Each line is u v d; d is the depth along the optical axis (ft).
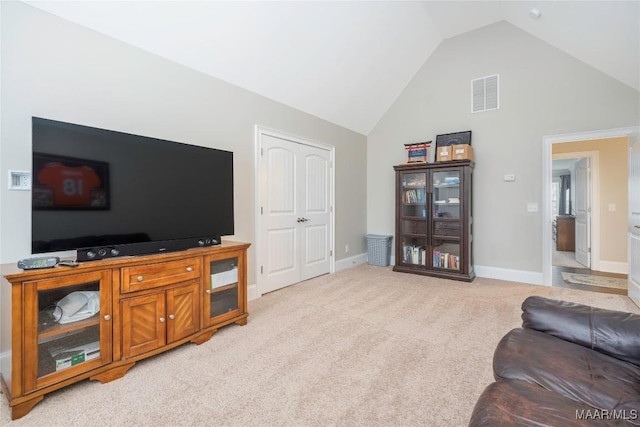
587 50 10.94
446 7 12.34
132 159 6.83
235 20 8.68
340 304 10.37
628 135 11.03
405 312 9.58
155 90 8.47
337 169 15.47
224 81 10.15
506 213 13.48
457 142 14.44
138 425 4.77
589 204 16.22
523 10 11.40
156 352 6.67
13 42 6.28
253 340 7.68
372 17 11.25
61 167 5.84
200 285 7.55
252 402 5.31
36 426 4.76
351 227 16.60
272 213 11.95
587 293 11.50
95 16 7.14
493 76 13.66
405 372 6.20
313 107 13.48
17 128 6.36
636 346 3.98
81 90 7.18
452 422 4.78
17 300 5.01
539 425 2.72
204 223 8.25
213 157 8.52
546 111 12.55
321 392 5.57
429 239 14.32
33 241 5.53
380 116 16.92
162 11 7.66
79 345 5.74
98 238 6.31
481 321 8.81
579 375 3.59
